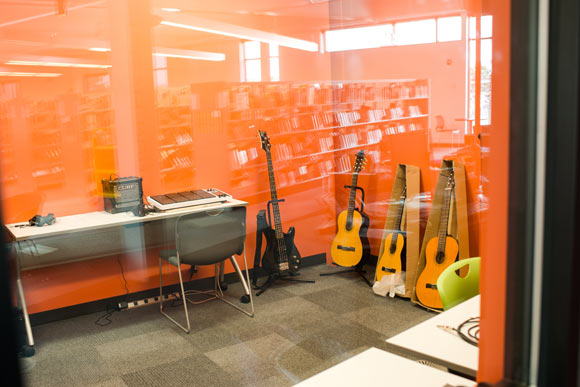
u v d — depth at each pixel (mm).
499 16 670
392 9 4145
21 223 3199
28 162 3301
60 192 3504
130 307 3805
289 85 4637
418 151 4023
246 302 3967
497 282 708
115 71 3713
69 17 3465
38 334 3273
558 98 619
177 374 2809
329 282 4371
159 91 3945
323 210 4801
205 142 4230
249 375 2797
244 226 4145
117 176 3787
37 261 3281
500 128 682
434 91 3846
